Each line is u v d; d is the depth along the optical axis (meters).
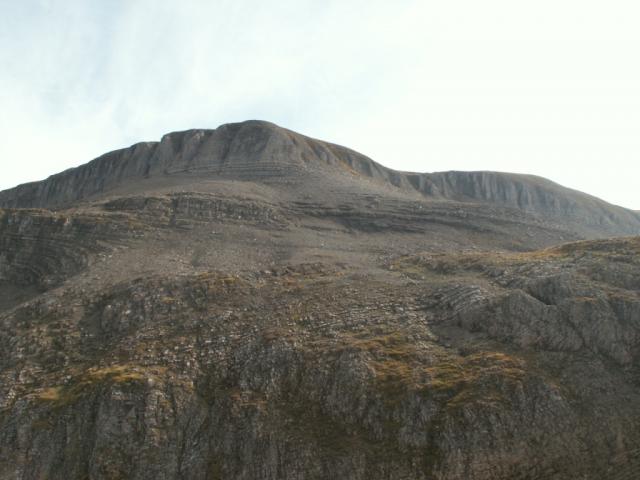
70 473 40.75
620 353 43.47
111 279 70.94
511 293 49.09
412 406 39.84
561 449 36.59
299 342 49.56
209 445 41.00
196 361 49.62
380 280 64.44
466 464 35.84
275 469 38.31
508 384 40.12
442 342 47.97
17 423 44.41
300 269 71.50
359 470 36.94
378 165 167.25
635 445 36.75
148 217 96.25
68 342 56.22
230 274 67.81
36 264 86.62
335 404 42.25
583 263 55.09
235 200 104.88
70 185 169.12
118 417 42.94
